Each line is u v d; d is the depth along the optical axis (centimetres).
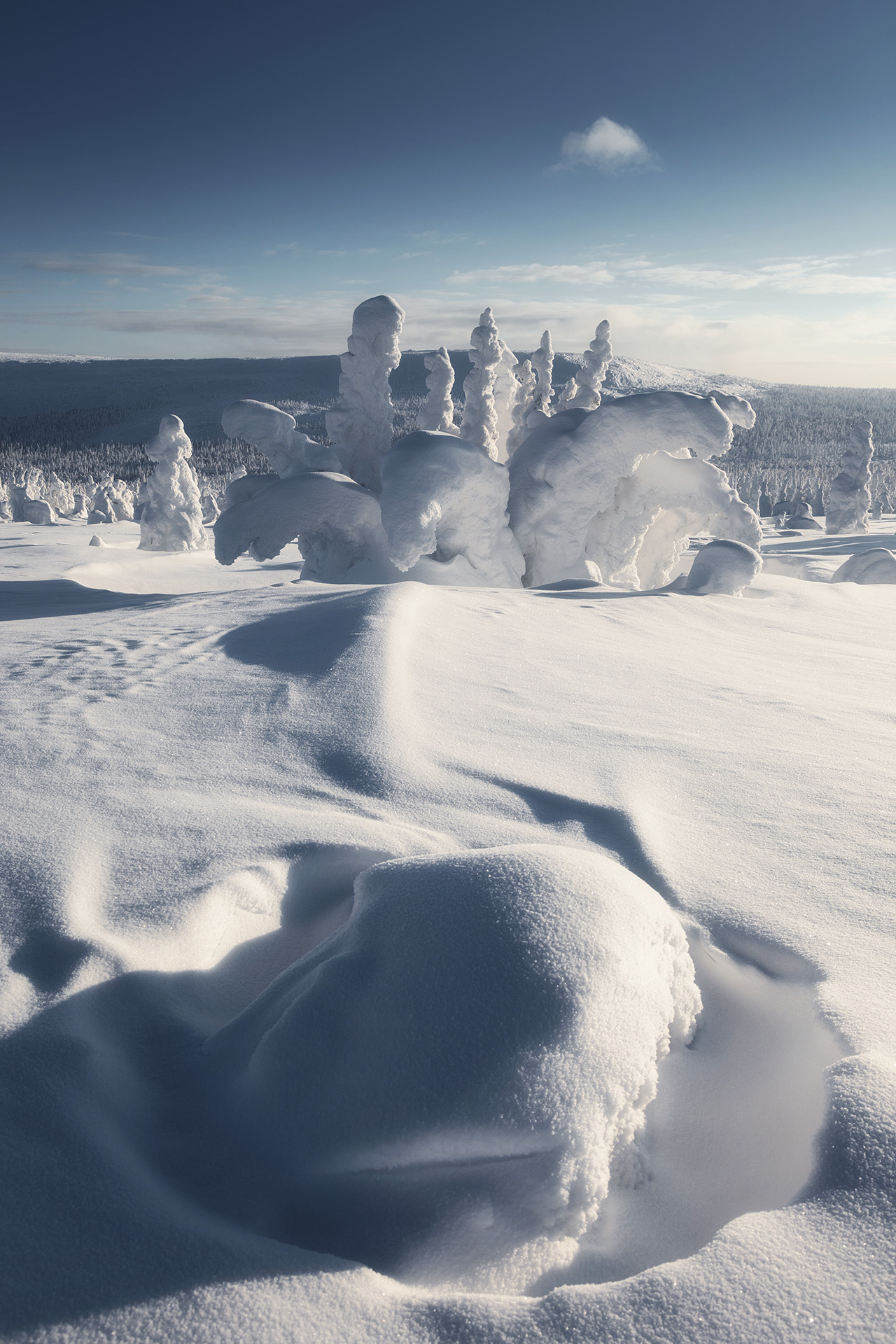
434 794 292
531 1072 137
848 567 1399
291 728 347
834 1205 123
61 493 6334
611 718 400
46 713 364
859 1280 111
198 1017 185
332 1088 144
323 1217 131
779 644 682
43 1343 104
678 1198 143
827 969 190
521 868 177
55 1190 125
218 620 600
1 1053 152
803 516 5519
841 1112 137
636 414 1005
